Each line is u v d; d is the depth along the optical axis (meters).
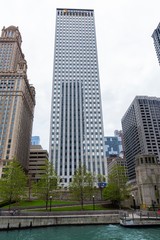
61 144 136.00
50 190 55.44
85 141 138.25
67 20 195.25
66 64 168.50
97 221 41.69
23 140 141.75
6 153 116.62
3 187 54.62
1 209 52.06
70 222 40.81
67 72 164.62
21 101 136.62
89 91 157.75
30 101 169.88
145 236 31.34
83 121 145.38
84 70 167.00
